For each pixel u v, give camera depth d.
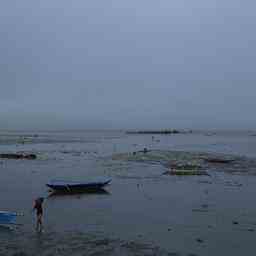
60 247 18.25
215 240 19.41
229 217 24.00
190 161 59.47
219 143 132.50
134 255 17.23
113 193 32.94
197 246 18.50
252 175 44.72
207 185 37.09
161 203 28.52
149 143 130.75
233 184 37.69
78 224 22.38
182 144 123.56
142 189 34.88
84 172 47.53
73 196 31.75
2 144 117.31
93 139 172.00
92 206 27.58
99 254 17.34
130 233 20.55
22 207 27.22
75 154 77.56
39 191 34.16
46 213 25.23
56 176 43.81
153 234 20.39
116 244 18.72
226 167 52.91
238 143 132.50
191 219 23.56
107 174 45.53
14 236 19.91
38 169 51.28
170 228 21.53
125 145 114.94
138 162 59.59
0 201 29.47
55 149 93.81
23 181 40.19
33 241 19.12
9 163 59.66
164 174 45.22
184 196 31.22
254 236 20.02
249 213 25.05
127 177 42.81
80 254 17.33
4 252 17.56
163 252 17.64
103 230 21.12
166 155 69.62
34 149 93.38
